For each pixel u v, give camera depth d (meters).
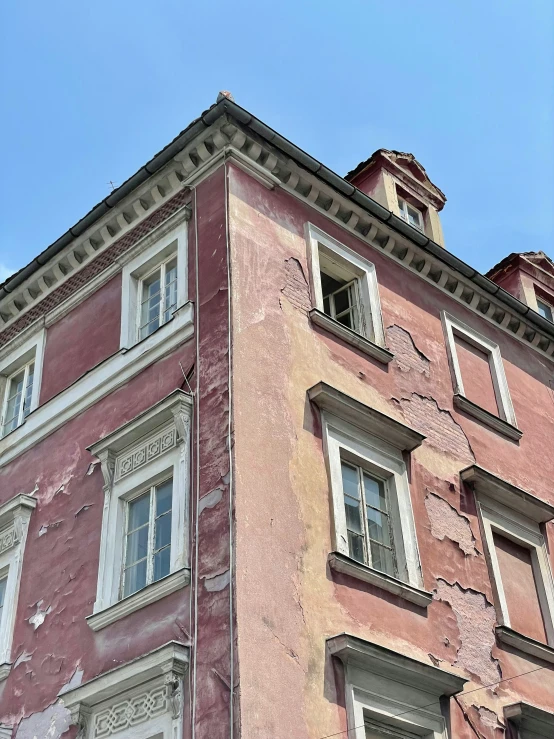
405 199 18.00
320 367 12.97
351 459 12.60
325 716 10.11
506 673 12.79
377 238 15.51
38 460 14.35
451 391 15.20
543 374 17.91
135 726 10.27
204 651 10.04
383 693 10.87
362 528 12.21
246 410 11.49
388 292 15.19
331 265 14.62
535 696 12.98
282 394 12.11
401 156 18.41
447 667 11.95
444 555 13.03
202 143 13.93
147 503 12.15
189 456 11.59
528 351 17.89
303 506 11.44
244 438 11.23
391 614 11.66
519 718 12.32
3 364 16.42
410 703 11.13
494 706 12.30
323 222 14.74
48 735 11.37
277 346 12.51
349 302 14.88
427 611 12.23
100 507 12.66
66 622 12.12
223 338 12.09
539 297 19.91
